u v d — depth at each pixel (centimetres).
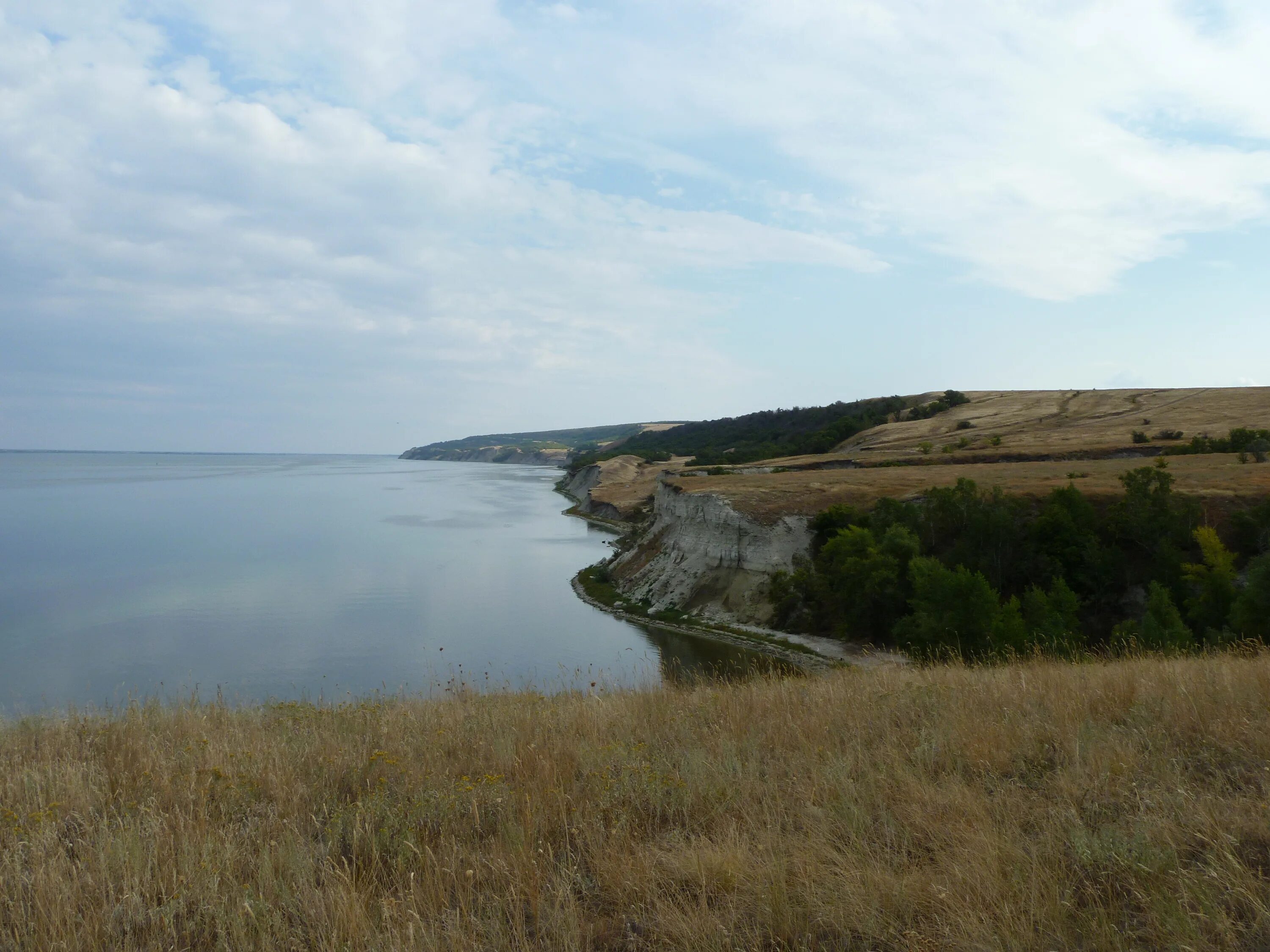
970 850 434
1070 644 2144
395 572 6153
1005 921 364
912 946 356
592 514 11181
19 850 481
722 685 1011
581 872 460
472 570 6397
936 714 736
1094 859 426
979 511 3978
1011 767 581
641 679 1279
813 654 3778
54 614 4475
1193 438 7844
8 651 3666
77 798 582
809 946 372
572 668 3416
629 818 527
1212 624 2655
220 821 540
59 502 12188
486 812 554
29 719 930
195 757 684
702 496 5650
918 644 2914
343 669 3397
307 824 551
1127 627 2452
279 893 435
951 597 2800
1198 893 372
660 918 394
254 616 4512
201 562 6444
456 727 789
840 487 5791
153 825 511
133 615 4475
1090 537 3691
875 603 3828
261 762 666
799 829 503
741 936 381
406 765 650
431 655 3703
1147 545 3625
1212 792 500
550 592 5516
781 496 5516
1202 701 684
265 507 11881
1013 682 872
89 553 6869
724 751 650
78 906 423
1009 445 8931
